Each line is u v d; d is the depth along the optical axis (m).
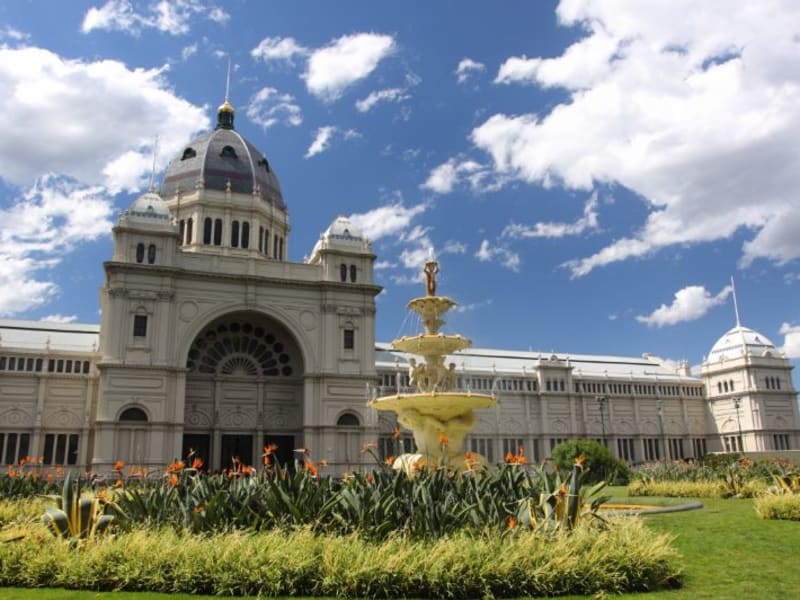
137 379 58.28
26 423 63.44
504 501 15.09
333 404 64.56
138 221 61.88
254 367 68.00
